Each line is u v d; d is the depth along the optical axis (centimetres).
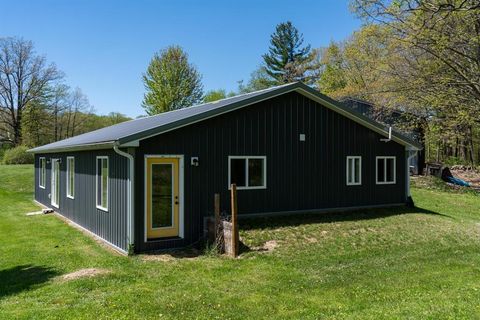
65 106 4847
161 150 1016
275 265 844
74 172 1434
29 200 2111
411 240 1074
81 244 1079
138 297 648
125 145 946
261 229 1090
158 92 3731
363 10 1748
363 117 1379
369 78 2650
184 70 3800
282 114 1238
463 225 1273
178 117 1145
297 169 1269
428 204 1691
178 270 811
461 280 751
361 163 1412
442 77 1980
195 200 1072
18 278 771
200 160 1083
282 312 593
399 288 700
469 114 2009
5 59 4216
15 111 4341
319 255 920
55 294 665
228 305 621
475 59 1812
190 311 595
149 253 970
